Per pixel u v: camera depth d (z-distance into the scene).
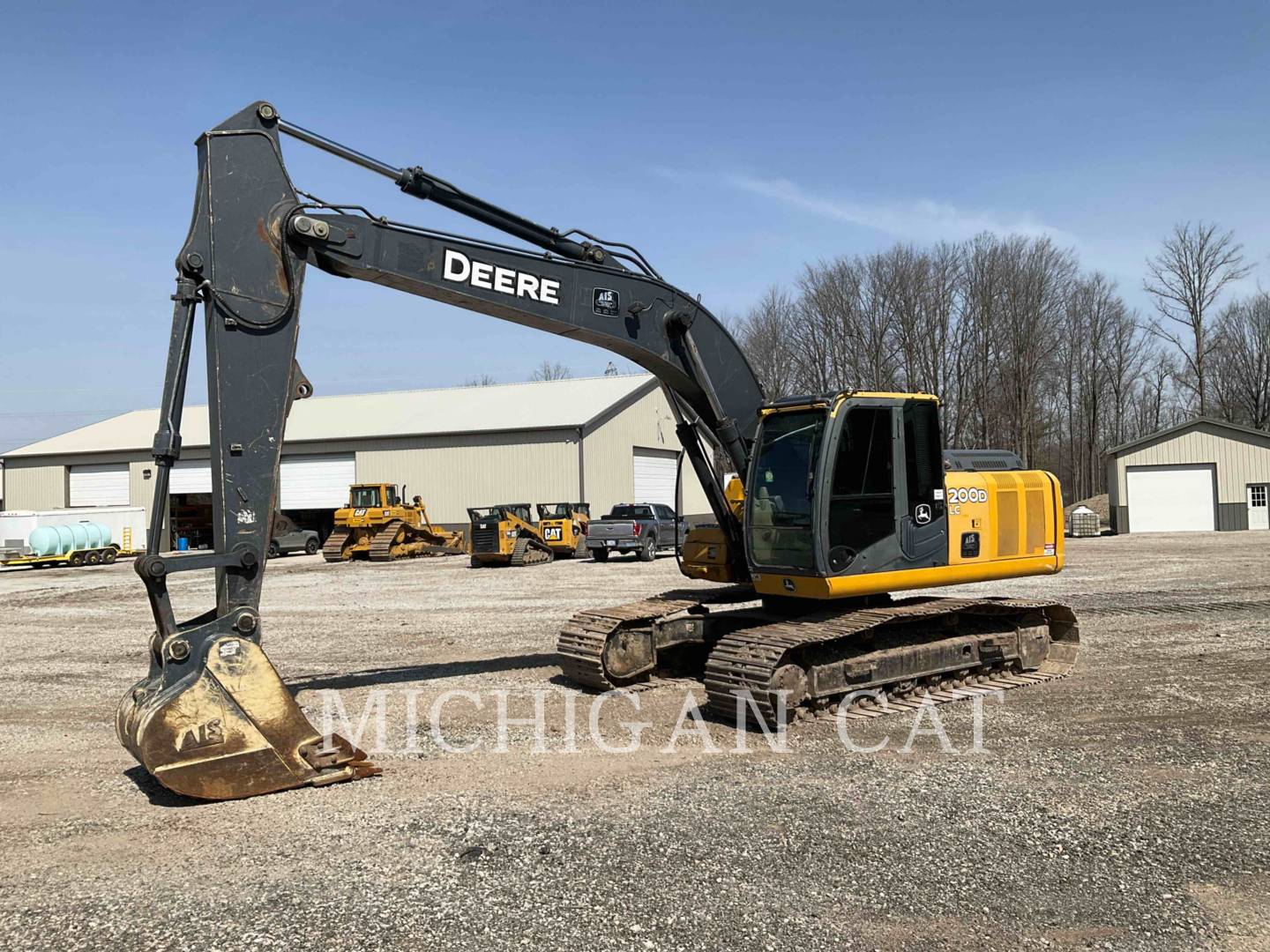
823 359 55.66
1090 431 59.00
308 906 4.75
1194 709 8.73
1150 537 34.59
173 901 4.85
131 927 4.55
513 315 8.22
